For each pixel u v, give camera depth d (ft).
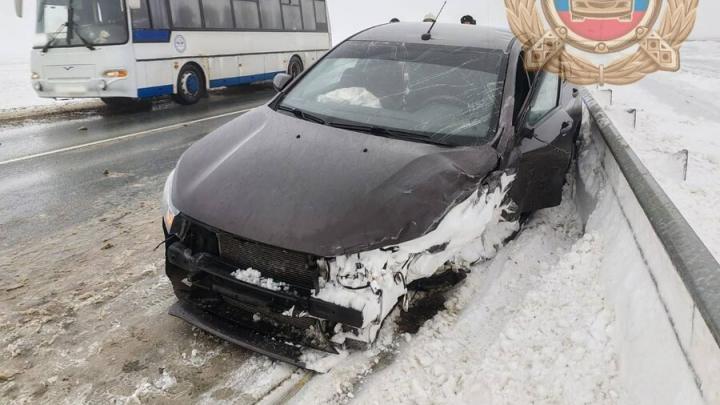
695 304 6.50
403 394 8.14
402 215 8.68
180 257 9.29
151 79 35.45
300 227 8.43
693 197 15.44
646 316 7.79
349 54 13.79
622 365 7.68
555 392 7.58
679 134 23.45
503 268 11.51
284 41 50.08
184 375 8.79
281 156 9.98
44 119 32.73
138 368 8.96
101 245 13.89
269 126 11.34
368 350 9.17
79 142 26.20
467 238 9.71
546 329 9.03
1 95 41.45
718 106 32.14
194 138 27.32
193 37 38.99
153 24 35.27
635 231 9.88
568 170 16.29
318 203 8.73
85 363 9.09
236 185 9.37
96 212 16.37
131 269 12.53
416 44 13.60
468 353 9.03
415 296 10.63
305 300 8.38
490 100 11.79
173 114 35.24
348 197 8.81
